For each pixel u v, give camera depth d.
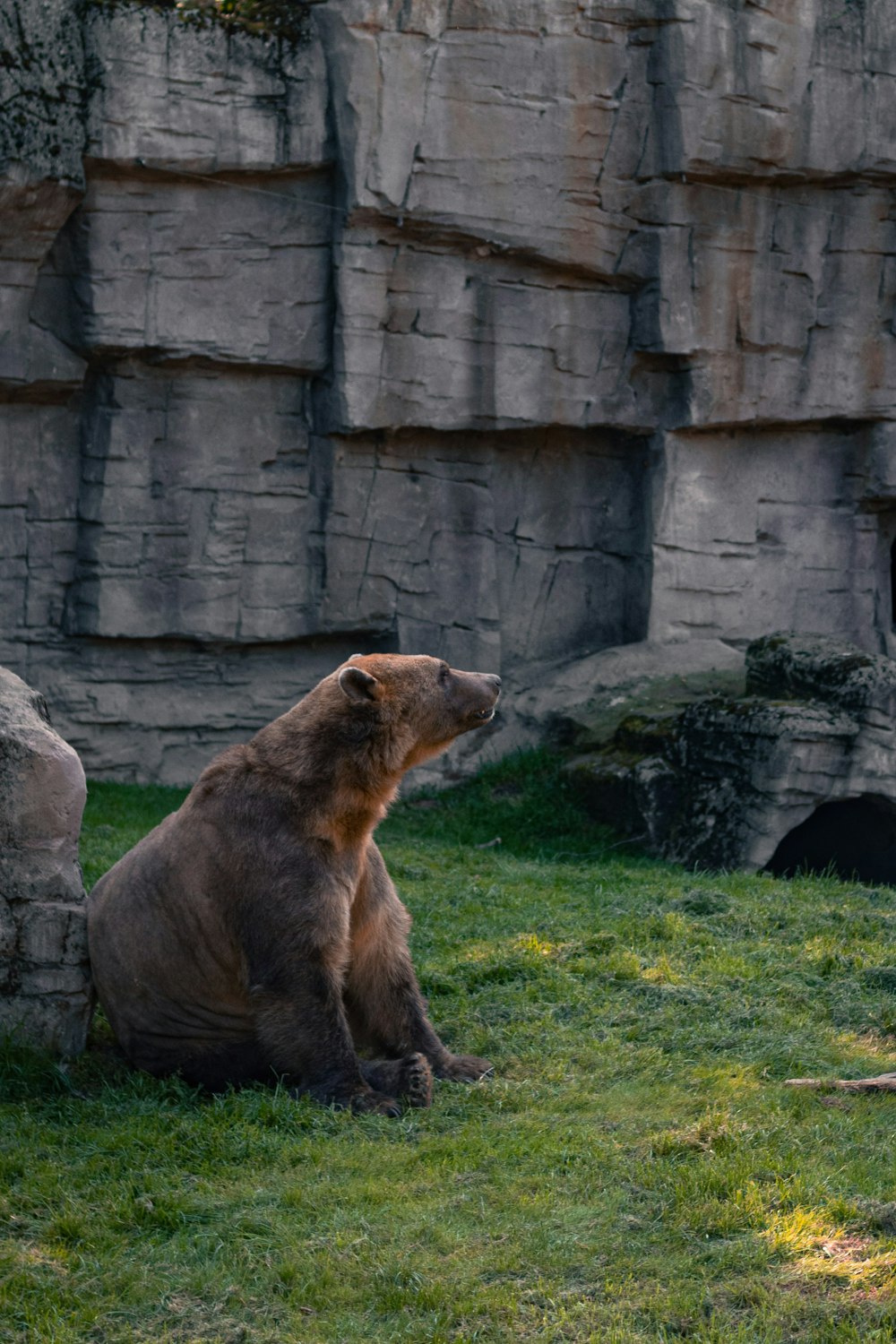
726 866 11.41
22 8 12.13
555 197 13.91
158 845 5.98
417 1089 5.48
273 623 14.25
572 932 8.32
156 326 13.31
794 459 15.62
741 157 14.15
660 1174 4.60
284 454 14.22
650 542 15.14
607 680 14.66
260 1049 5.72
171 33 12.77
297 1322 3.85
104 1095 5.67
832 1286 3.88
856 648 12.41
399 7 13.06
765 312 14.77
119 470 13.70
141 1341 3.78
